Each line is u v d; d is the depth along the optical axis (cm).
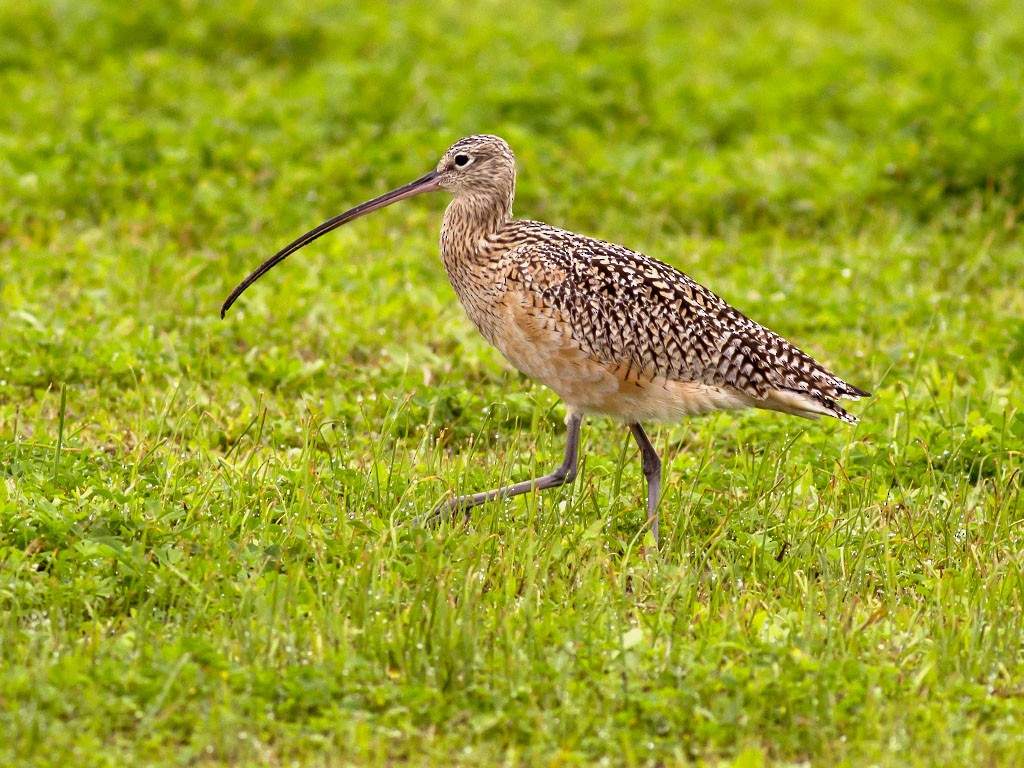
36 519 1005
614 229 1842
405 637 891
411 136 1983
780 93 2259
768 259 1775
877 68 2475
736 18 2814
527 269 1127
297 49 2450
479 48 2412
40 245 1712
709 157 2034
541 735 815
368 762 794
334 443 1246
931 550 1083
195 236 1755
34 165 1870
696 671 870
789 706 851
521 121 2116
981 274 1728
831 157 2033
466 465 1165
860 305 1602
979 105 2067
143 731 798
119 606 941
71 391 1332
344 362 1448
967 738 831
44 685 818
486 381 1423
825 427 1315
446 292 1619
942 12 2947
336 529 1037
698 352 1112
